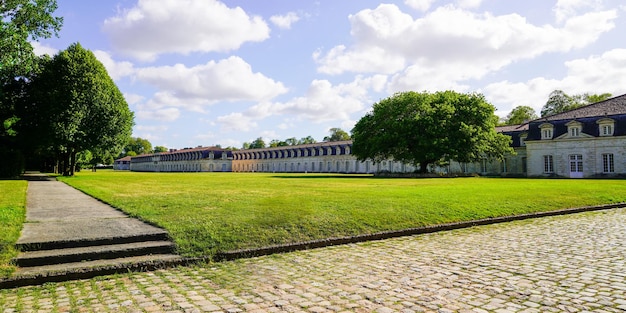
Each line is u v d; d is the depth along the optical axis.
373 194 17.36
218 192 19.12
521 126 63.03
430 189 20.89
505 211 13.59
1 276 6.04
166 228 8.85
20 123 37.84
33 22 26.70
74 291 5.75
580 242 9.14
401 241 9.62
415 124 47.53
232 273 6.73
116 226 9.13
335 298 5.31
